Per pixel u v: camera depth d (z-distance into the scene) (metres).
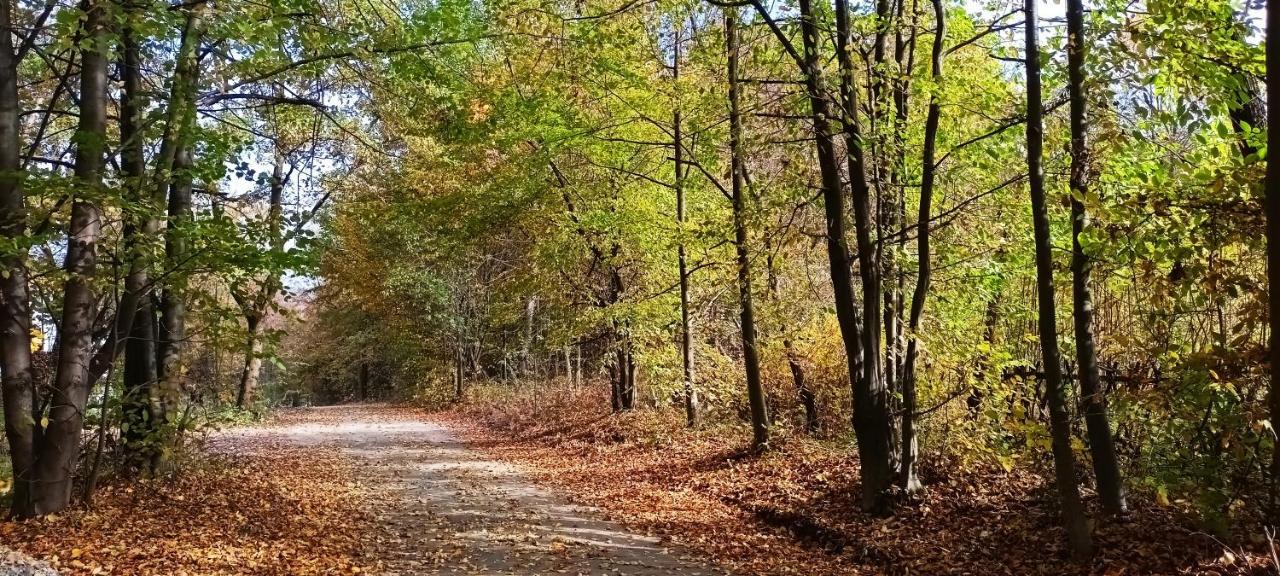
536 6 11.39
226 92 10.29
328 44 9.61
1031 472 9.40
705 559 8.40
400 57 10.36
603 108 14.93
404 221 21.45
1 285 8.05
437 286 31.38
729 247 14.78
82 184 7.51
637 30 12.24
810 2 9.52
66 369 8.39
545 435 20.59
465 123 12.11
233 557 7.31
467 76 11.77
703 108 12.13
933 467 10.09
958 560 7.55
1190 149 7.68
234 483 11.20
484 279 32.03
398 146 19.17
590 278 20.42
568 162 17.69
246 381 27.31
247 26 8.30
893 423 9.64
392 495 11.96
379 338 41.19
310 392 51.75
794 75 10.91
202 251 8.34
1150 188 6.32
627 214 16.08
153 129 8.76
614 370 20.59
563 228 17.62
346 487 12.46
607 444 17.41
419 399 37.91
